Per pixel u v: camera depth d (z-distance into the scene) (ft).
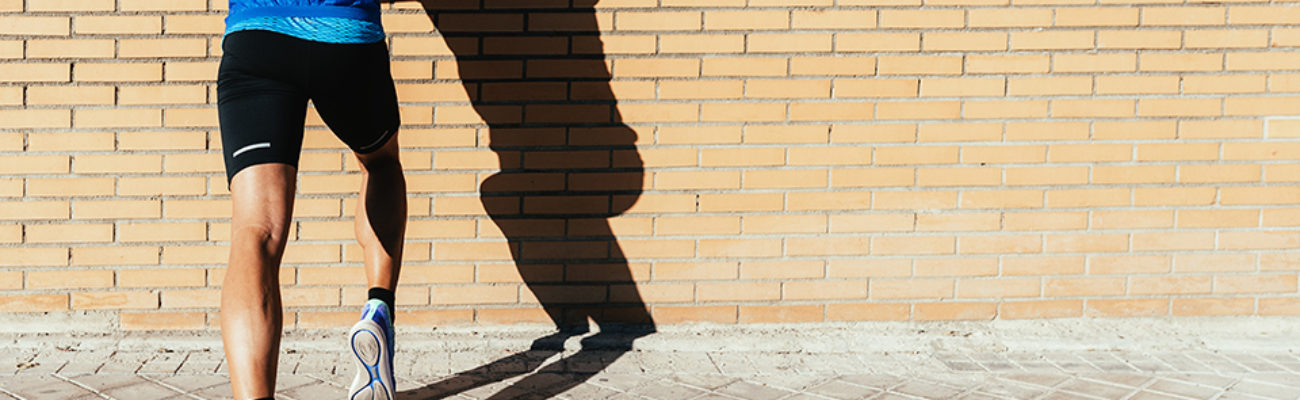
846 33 13.10
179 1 12.62
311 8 9.86
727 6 12.98
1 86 12.52
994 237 13.51
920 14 13.10
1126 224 13.56
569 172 13.16
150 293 13.01
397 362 12.49
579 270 13.34
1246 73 13.34
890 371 12.35
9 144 12.60
